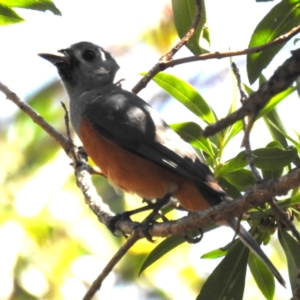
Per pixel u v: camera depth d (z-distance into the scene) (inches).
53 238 546.9
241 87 295.9
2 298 508.4
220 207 273.1
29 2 386.9
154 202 421.4
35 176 569.9
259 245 331.6
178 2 369.4
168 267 609.6
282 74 201.8
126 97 413.4
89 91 435.8
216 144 386.3
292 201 326.6
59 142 395.9
